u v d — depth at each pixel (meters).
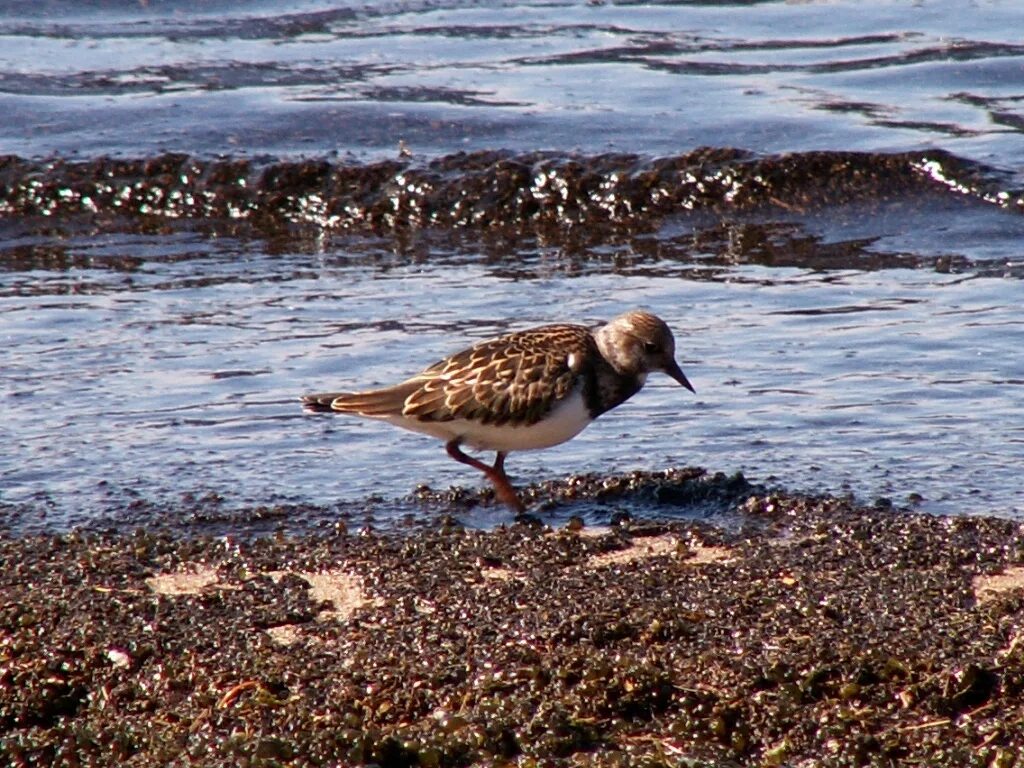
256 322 16.84
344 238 20.36
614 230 20.22
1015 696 8.66
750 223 20.08
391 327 16.55
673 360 12.23
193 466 12.98
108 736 8.86
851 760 8.19
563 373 11.73
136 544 11.31
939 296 17.08
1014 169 20.42
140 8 28.45
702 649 9.27
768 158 20.88
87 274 18.95
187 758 8.55
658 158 21.11
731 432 13.39
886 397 14.07
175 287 18.33
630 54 25.61
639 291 17.70
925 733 8.40
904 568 10.51
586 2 28.53
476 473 12.75
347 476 12.73
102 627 9.97
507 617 9.84
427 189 20.92
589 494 12.10
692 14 27.72
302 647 9.62
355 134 22.33
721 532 11.29
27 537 11.55
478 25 27.44
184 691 9.27
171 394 14.70
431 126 22.44
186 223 20.98
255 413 14.17
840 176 20.61
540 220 20.58
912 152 20.84
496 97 23.58
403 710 8.85
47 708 9.27
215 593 10.42
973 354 15.10
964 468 12.42
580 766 8.16
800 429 13.40
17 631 9.98
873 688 8.79
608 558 10.91
